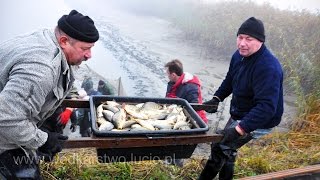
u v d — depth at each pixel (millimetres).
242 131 2432
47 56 1621
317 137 5059
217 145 2738
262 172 3678
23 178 1843
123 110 2453
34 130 1685
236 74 2824
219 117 7098
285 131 5637
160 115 2531
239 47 2576
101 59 10656
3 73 1632
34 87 1552
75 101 2555
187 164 3531
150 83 9102
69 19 1701
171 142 2162
